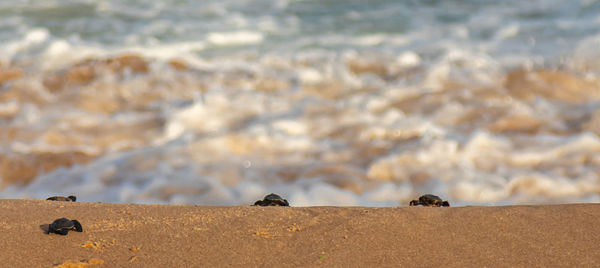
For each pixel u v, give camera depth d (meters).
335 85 15.70
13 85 15.16
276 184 10.30
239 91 15.05
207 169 10.80
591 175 10.45
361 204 9.66
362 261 5.18
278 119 13.28
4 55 17.77
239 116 13.48
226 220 6.13
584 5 24.11
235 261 5.15
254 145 11.94
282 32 21.58
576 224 6.11
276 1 26.31
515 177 10.41
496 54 18.41
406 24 22.72
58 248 5.35
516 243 5.62
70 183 10.42
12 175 10.77
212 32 21.45
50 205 6.66
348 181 10.38
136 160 11.21
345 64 17.42
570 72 16.14
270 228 5.91
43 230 5.75
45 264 5.02
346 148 11.80
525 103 14.07
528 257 5.31
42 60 17.47
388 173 10.69
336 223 6.06
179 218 6.18
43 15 23.12
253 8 25.11
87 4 25.00
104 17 23.20
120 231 5.79
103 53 18.39
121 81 15.57
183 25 22.33
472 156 11.31
